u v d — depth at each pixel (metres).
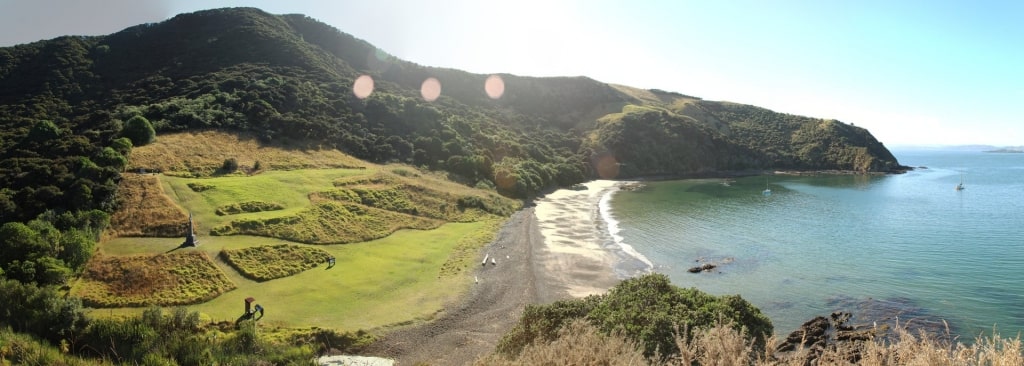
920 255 46.84
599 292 37.59
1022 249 48.59
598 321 20.97
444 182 74.50
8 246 32.81
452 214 61.25
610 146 128.38
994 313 31.97
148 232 40.97
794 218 68.31
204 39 114.56
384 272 39.03
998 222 64.19
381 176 66.12
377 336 28.86
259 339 26.42
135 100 81.62
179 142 63.25
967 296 35.12
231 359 23.17
